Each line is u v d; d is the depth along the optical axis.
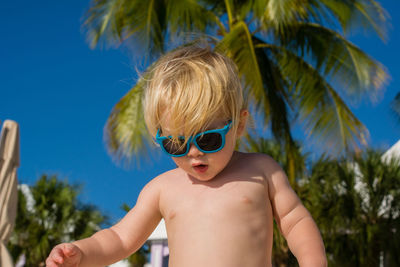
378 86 9.09
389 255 10.02
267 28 8.58
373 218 10.46
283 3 7.79
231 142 1.26
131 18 8.86
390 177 10.56
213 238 1.23
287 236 1.33
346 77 9.20
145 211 1.40
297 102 9.18
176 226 1.31
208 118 1.22
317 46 9.34
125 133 8.42
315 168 11.09
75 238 12.70
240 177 1.32
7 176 4.90
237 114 1.27
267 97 8.97
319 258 1.24
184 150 1.22
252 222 1.27
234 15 9.66
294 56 9.20
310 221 1.32
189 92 1.22
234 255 1.21
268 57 9.52
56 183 13.14
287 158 10.00
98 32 8.88
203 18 9.33
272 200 1.34
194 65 1.27
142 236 1.39
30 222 12.51
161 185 1.40
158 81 1.27
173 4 9.13
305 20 9.15
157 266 10.99
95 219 12.95
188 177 1.38
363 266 10.12
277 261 10.45
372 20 9.20
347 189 10.67
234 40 7.87
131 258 13.46
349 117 9.05
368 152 11.13
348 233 10.51
